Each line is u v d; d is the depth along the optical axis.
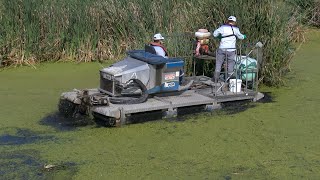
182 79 10.16
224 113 9.71
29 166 7.45
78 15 13.60
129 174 7.16
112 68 9.46
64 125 9.11
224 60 10.64
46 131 8.81
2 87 11.44
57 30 13.62
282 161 7.57
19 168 7.38
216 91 10.11
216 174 7.16
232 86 10.31
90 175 7.14
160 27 13.27
